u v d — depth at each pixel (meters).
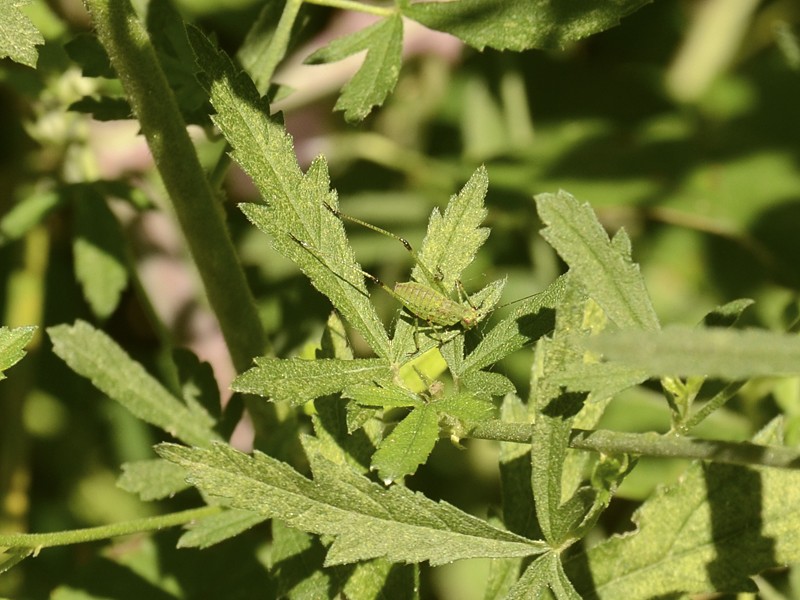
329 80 0.53
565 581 0.32
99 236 0.43
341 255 0.33
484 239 0.34
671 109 0.60
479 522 0.32
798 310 0.43
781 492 0.34
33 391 0.52
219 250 0.36
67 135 0.46
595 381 0.31
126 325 0.52
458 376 0.33
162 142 0.35
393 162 0.58
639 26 0.62
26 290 0.51
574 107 0.60
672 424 0.33
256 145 0.33
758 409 0.42
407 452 0.32
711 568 0.34
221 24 0.54
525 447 0.35
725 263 0.55
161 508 0.49
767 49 0.60
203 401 0.38
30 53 0.33
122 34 0.34
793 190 0.55
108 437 0.52
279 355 0.44
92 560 0.41
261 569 0.41
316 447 0.34
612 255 0.32
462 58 0.59
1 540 0.34
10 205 0.50
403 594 0.34
